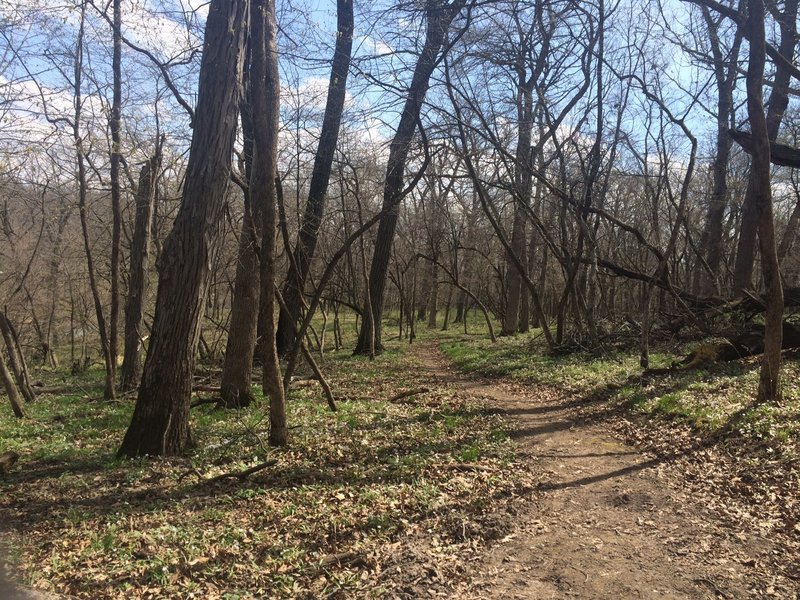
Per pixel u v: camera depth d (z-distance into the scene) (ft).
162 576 16.42
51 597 14.06
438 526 19.99
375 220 34.65
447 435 33.14
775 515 19.86
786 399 31.22
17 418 46.24
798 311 56.39
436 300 168.35
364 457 28.68
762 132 31.24
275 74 28.78
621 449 30.14
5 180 55.52
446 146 42.55
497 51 54.03
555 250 65.36
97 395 57.82
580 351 63.46
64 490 25.30
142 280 60.18
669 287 58.54
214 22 30.01
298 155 54.65
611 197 108.37
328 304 121.39
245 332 44.19
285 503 22.53
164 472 27.27
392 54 38.37
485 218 116.98
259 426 35.86
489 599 15.34
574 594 15.48
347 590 15.94
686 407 34.06
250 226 33.22
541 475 25.71
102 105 48.26
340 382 56.29
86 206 53.11
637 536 19.10
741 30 37.06
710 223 85.40
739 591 15.39
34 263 90.53
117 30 44.11
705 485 23.61
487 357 72.08
